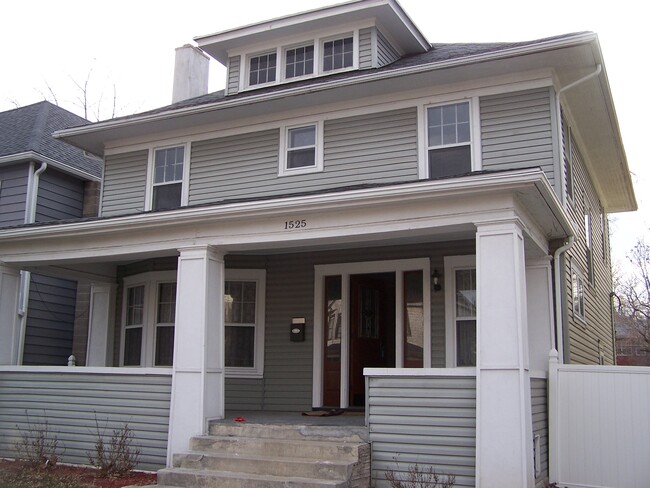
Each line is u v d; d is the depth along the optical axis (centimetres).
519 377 736
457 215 797
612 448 843
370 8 1212
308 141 1183
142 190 1320
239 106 1184
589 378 873
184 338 930
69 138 1362
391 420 815
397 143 1097
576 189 1228
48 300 1569
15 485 838
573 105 1150
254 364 1158
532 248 929
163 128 1298
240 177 1222
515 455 722
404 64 1147
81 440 988
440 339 1018
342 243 973
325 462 762
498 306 759
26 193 1530
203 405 900
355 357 1113
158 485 802
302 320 1134
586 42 936
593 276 1457
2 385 1071
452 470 773
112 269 1334
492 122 1037
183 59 1639
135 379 969
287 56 1327
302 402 1112
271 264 1179
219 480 775
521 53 971
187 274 948
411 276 1068
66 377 1022
